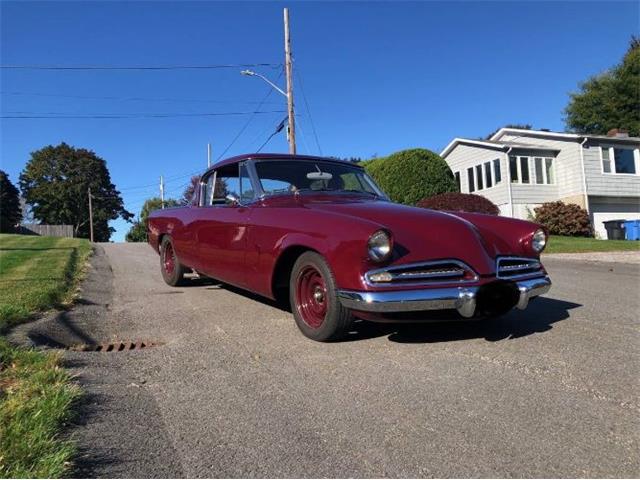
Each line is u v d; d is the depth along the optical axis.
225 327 4.84
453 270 3.79
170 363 3.76
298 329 4.66
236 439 2.56
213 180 6.15
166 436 2.59
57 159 70.31
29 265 8.94
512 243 4.35
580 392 3.12
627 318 5.09
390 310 3.61
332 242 3.88
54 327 4.63
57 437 2.50
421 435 2.59
